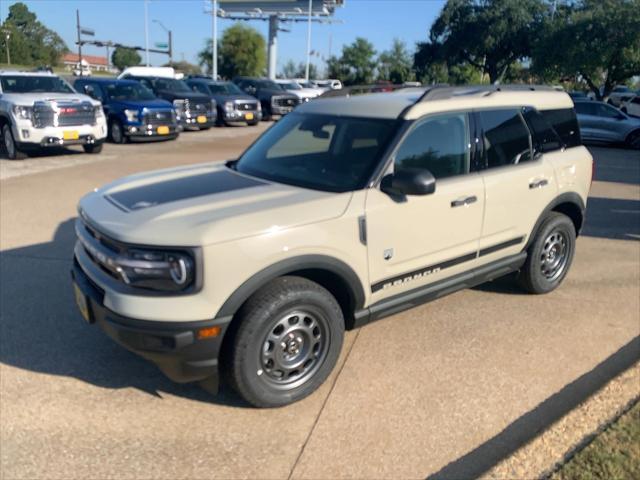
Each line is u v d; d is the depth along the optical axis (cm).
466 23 3888
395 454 320
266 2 5675
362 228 368
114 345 438
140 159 1355
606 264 641
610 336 464
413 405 366
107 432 336
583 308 518
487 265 472
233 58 6831
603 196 1038
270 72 5878
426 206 401
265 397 351
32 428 337
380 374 402
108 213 353
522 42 3847
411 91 476
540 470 293
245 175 423
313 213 350
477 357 427
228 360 339
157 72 2773
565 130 536
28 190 967
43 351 425
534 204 491
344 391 380
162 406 362
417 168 383
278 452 321
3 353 421
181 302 314
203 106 2081
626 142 1862
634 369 389
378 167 381
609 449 306
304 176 402
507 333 466
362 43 6762
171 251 314
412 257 403
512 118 480
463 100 439
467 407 364
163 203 359
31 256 629
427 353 432
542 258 529
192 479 299
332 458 316
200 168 453
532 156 494
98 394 374
